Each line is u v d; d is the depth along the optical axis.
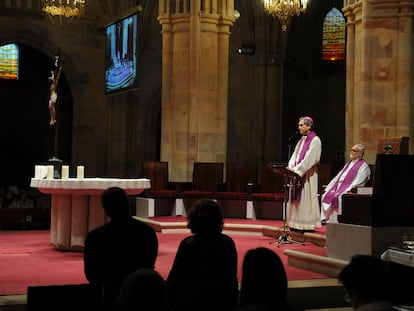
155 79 24.55
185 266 5.37
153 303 3.70
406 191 8.41
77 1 20.14
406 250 7.54
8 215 17.12
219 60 15.75
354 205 8.58
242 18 23.84
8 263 9.21
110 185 10.05
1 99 25.50
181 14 15.55
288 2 14.88
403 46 11.90
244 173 15.05
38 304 5.21
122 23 20.16
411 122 11.97
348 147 12.94
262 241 12.16
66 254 10.19
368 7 12.05
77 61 23.84
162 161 15.55
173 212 15.02
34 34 23.14
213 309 5.33
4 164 25.66
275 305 3.89
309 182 11.41
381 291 4.08
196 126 15.48
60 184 10.05
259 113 23.66
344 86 24.70
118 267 5.63
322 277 8.59
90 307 5.36
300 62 24.81
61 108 25.72
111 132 24.17
